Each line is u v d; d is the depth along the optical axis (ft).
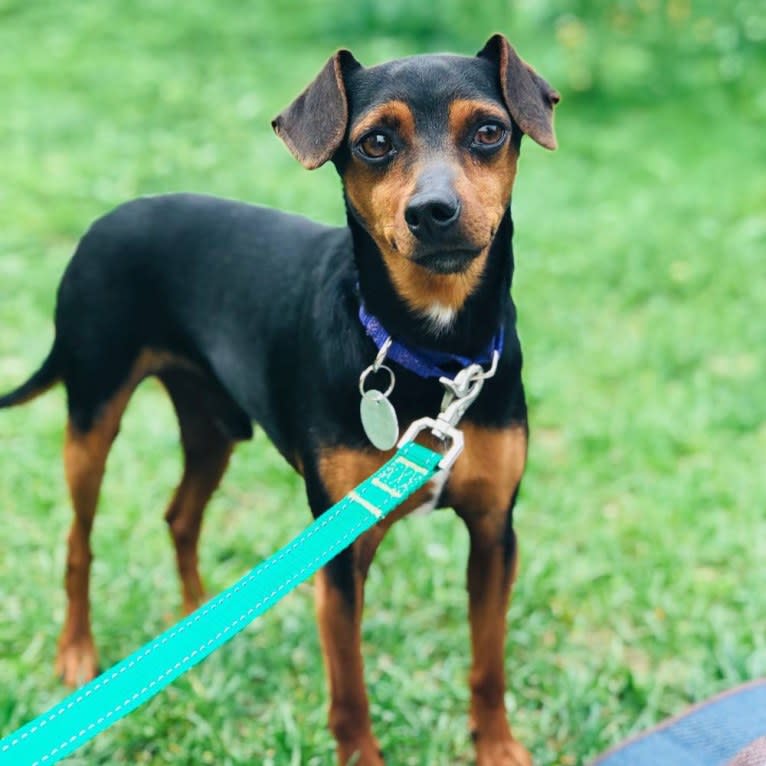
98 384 2.22
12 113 5.58
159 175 4.93
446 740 2.14
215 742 2.09
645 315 3.88
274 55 6.42
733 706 1.96
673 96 5.97
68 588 2.31
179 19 6.91
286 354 1.94
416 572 2.59
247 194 4.74
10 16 7.02
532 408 3.32
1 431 3.15
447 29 6.53
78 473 2.26
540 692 2.28
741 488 2.89
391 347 1.77
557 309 3.87
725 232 4.48
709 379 3.44
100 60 6.31
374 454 1.80
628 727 2.17
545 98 1.77
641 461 3.03
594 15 6.12
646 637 2.42
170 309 2.19
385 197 1.67
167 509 2.45
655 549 2.67
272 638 2.40
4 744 1.10
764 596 2.48
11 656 2.34
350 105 1.73
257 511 2.85
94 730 1.13
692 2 6.41
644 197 4.85
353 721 1.93
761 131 5.55
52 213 4.52
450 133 1.66
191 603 2.47
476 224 1.60
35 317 3.77
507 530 1.94
